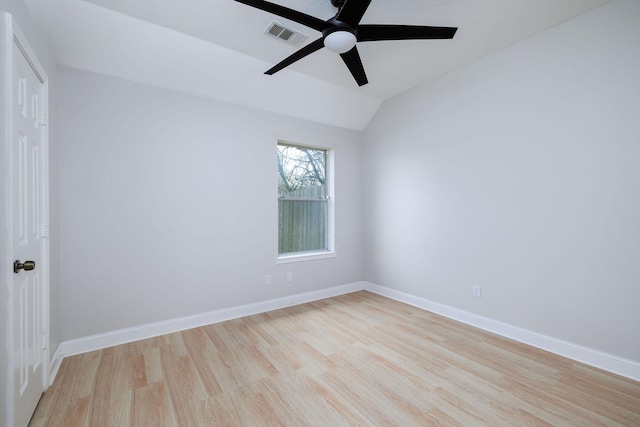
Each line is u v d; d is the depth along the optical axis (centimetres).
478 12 210
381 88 344
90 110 240
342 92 346
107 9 202
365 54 267
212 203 299
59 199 225
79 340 233
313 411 164
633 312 195
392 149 374
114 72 247
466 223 293
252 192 325
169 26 222
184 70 264
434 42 248
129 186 256
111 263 248
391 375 200
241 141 317
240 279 316
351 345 246
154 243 267
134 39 227
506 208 261
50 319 195
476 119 283
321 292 379
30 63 164
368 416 160
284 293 348
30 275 160
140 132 261
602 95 207
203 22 218
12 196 132
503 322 264
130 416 160
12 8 143
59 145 226
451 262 307
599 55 208
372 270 409
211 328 284
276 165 343
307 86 321
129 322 255
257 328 283
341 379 196
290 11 159
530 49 243
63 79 229
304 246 384
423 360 220
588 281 215
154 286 267
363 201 420
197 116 291
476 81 281
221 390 184
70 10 196
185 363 217
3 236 126
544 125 236
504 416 159
